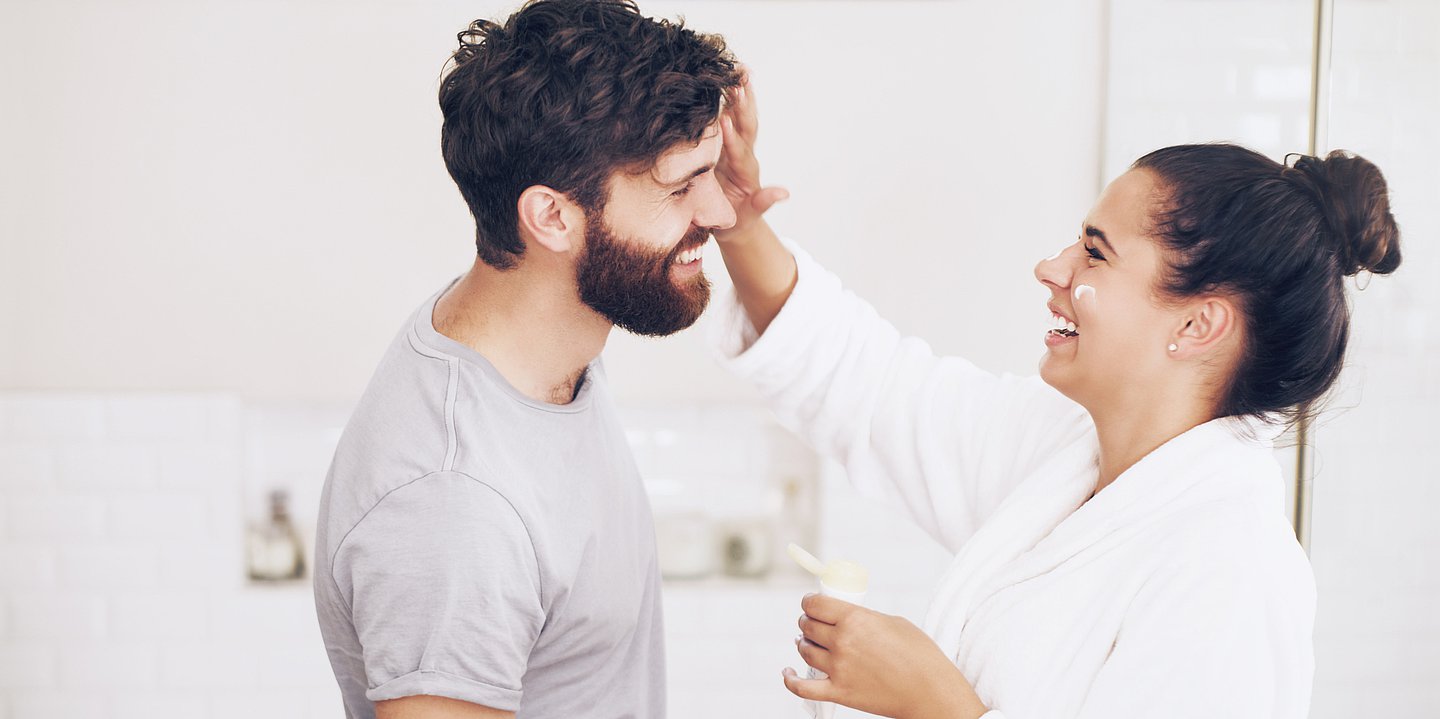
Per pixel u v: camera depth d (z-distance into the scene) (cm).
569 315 100
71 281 233
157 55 228
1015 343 237
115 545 239
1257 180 91
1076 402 111
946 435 125
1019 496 108
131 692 242
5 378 234
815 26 231
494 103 92
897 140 234
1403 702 123
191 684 243
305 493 251
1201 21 178
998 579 104
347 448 100
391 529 91
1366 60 128
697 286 105
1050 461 109
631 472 119
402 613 89
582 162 92
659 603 127
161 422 236
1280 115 150
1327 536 136
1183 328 95
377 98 230
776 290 128
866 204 235
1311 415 101
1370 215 93
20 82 227
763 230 124
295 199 232
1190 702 87
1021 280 236
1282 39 148
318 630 244
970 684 102
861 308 135
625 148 92
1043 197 234
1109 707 90
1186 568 91
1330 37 137
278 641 243
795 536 257
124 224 231
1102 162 232
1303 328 92
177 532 239
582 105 91
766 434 255
